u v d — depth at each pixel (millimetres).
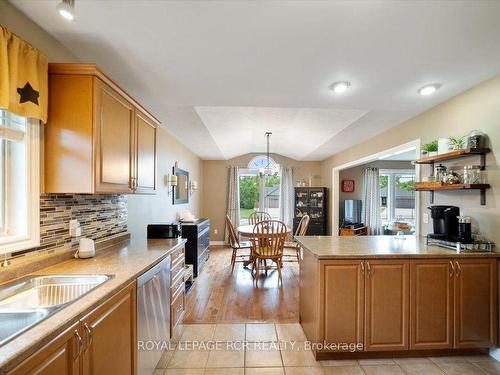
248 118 3936
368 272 2047
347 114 3309
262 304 3139
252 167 7062
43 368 876
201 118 3557
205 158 6852
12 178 1438
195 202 6188
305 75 2055
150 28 1491
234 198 6910
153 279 1814
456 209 2336
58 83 1534
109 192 1731
